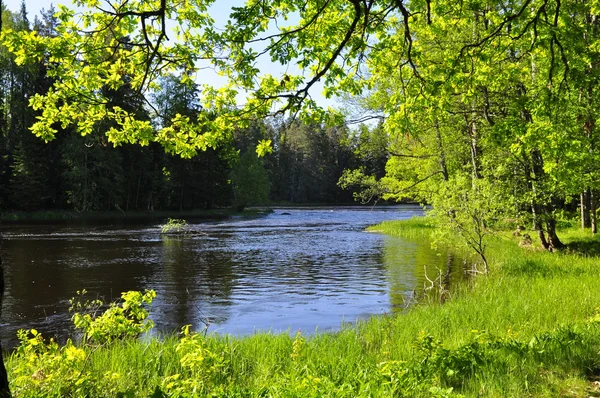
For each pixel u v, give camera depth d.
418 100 7.01
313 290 13.92
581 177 13.78
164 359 6.39
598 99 10.28
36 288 13.91
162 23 5.57
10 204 46.91
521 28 7.58
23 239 26.84
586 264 14.12
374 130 27.75
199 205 63.78
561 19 7.44
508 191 16.94
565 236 21.20
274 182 96.44
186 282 15.15
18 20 45.38
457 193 14.77
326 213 60.28
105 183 48.75
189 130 6.79
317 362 6.10
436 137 23.66
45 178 47.47
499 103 15.22
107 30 6.39
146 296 6.38
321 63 6.98
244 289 14.11
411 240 26.94
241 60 6.55
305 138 98.12
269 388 4.62
